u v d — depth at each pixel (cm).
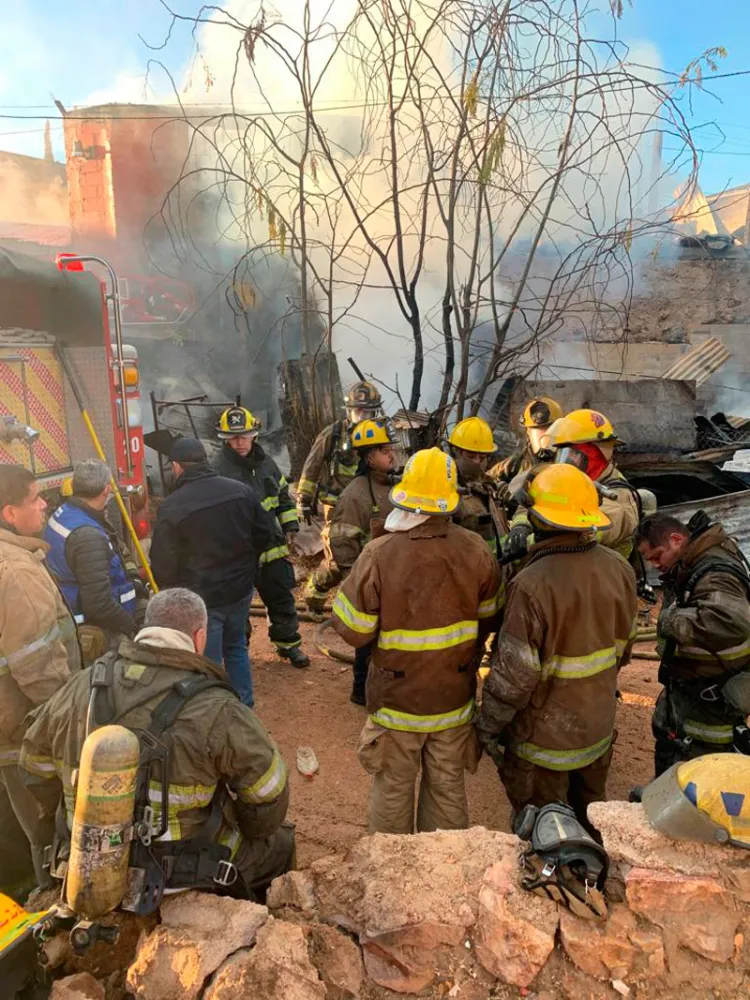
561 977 193
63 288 522
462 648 275
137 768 180
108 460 551
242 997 179
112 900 179
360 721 460
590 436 357
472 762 295
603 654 268
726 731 299
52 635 268
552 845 200
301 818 363
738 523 682
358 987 195
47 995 196
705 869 201
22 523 291
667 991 189
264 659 552
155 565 404
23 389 503
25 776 221
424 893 207
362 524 452
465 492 402
